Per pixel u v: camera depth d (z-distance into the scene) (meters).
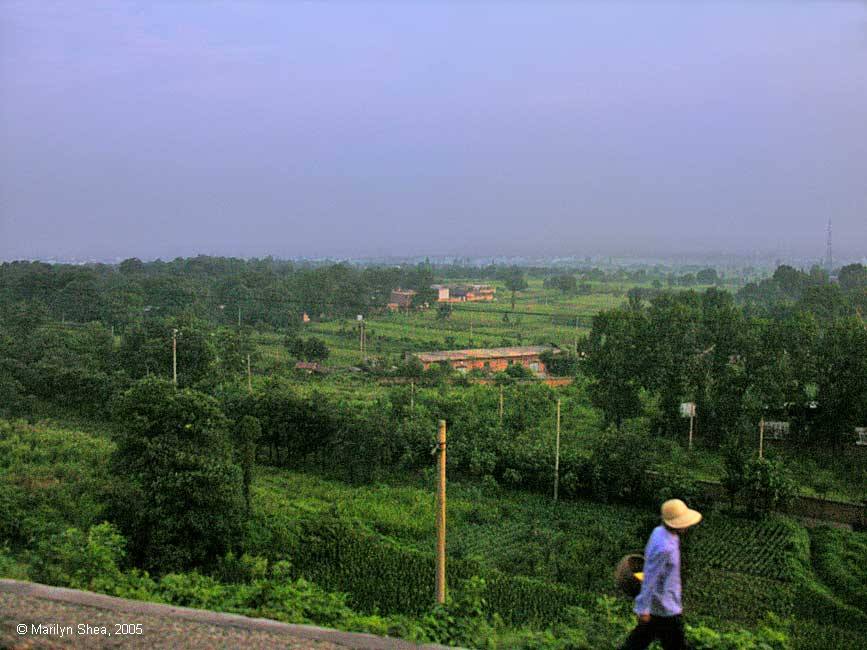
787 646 11.46
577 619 11.52
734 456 36.47
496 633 11.21
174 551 24.45
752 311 82.25
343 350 89.12
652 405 59.72
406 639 9.49
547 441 44.28
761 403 47.28
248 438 30.66
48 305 92.38
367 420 42.34
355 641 9.18
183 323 65.12
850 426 45.31
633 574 8.77
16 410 52.81
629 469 36.84
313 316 114.62
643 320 52.38
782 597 25.25
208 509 25.75
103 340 68.19
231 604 11.96
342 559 27.02
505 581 25.17
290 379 68.12
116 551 15.87
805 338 46.91
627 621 11.94
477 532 32.53
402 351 88.00
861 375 44.41
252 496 32.75
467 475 42.25
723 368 49.28
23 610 9.42
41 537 20.91
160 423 26.31
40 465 36.00
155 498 24.69
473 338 98.75
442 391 59.41
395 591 24.11
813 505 36.50
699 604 24.59
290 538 27.91
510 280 175.50
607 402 52.22
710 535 32.25
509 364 76.12
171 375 57.47
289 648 8.80
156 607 9.88
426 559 27.30
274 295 104.69
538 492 39.75
